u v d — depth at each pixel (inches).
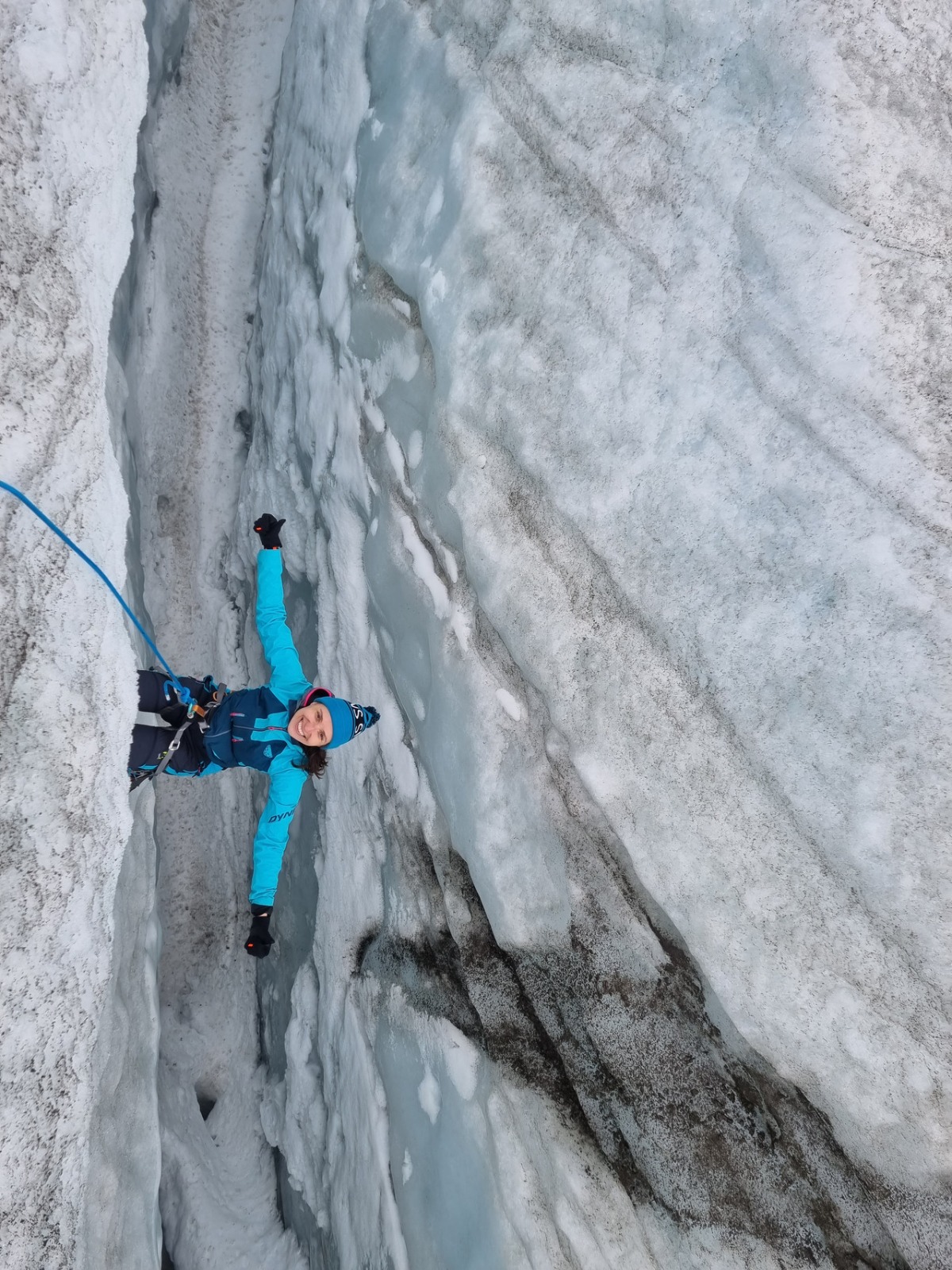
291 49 149.3
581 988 84.0
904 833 59.8
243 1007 154.3
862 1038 61.9
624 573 77.8
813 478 65.7
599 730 78.9
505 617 87.0
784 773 66.2
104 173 83.1
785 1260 67.0
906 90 63.2
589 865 82.3
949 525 59.6
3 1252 59.2
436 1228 90.4
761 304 68.8
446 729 96.2
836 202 64.3
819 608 64.8
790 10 66.4
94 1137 80.0
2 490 67.4
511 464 88.2
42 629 68.2
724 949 69.3
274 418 145.1
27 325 71.1
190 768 101.8
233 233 166.6
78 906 68.2
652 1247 74.0
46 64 75.7
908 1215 60.4
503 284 89.2
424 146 103.3
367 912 116.7
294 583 142.7
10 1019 62.2
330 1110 117.4
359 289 114.7
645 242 77.5
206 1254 121.9
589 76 82.5
